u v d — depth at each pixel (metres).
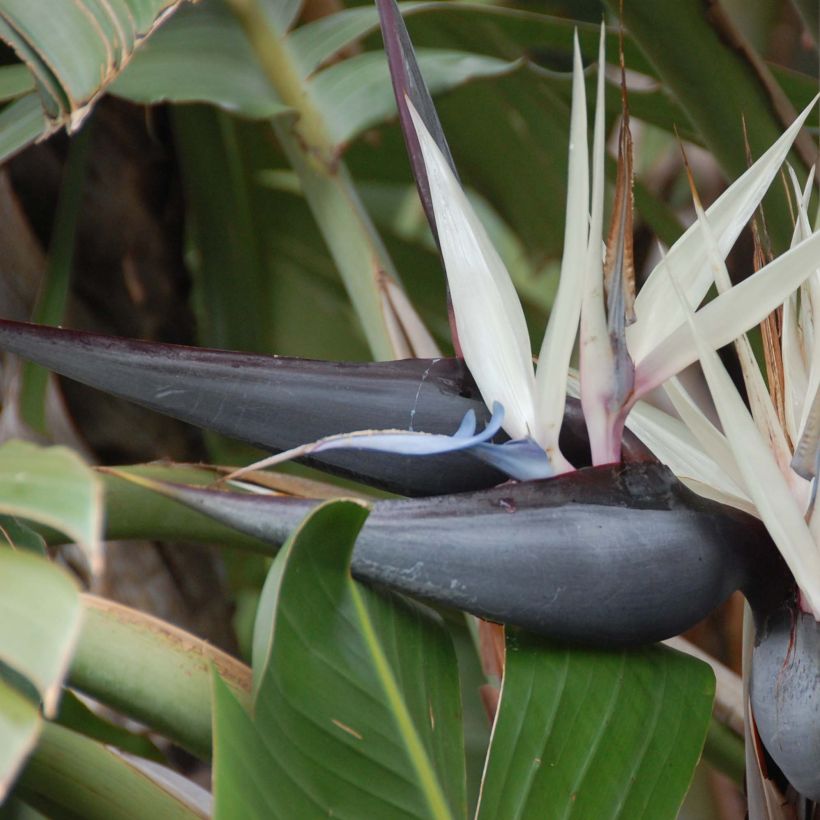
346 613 2.05
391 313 2.32
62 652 1.91
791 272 2.07
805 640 2.07
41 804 2.14
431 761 2.05
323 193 2.35
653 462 2.07
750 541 2.07
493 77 2.39
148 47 2.35
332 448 2.09
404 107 2.10
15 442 1.96
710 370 2.06
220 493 2.03
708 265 2.10
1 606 1.92
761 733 2.08
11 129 2.34
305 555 2.03
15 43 2.12
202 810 2.17
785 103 2.30
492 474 2.10
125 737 2.25
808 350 2.14
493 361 2.08
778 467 2.08
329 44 2.37
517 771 2.07
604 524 2.05
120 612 2.17
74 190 2.44
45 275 2.44
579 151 2.07
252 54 2.36
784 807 2.10
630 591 2.05
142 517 2.23
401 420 2.09
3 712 1.90
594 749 2.08
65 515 1.92
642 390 2.08
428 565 2.04
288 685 2.03
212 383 2.09
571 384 2.17
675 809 2.07
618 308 2.07
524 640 2.09
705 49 2.28
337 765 2.03
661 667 2.10
